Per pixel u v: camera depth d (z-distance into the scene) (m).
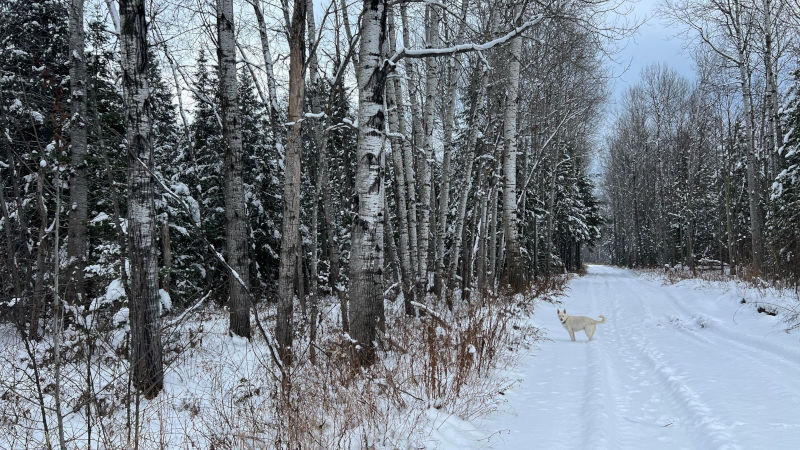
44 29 11.75
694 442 4.32
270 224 18.20
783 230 16.52
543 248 32.47
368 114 6.92
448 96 14.19
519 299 14.69
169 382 6.44
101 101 11.35
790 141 18.05
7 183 10.02
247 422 4.75
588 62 12.68
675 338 9.80
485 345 7.79
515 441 4.52
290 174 7.59
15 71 10.66
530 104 19.97
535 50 17.14
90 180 10.63
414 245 13.59
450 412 5.25
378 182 7.00
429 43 12.79
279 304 7.49
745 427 4.41
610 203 64.06
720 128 29.31
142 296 5.90
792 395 5.33
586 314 14.81
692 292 17.64
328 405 5.07
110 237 10.35
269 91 10.49
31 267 7.41
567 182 36.03
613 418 4.96
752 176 19.69
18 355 6.86
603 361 7.80
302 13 7.36
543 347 9.33
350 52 7.84
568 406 5.54
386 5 6.98
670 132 40.84
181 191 13.28
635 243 47.69
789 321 8.76
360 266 6.89
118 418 5.12
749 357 7.46
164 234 12.05
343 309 8.20
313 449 4.06
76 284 7.02
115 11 9.70
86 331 5.16
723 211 36.28
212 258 15.91
